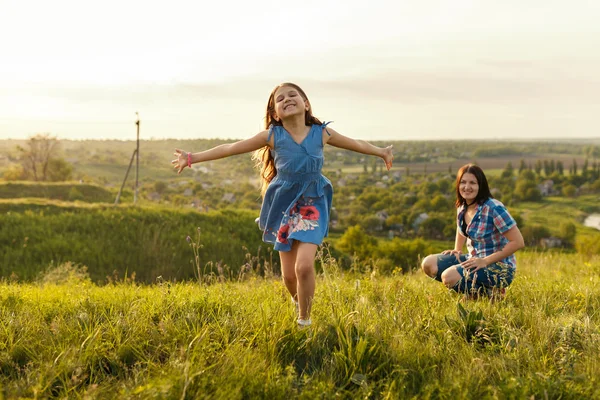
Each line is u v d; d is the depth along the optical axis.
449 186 148.88
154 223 24.48
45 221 23.64
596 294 4.86
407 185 159.75
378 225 115.12
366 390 2.72
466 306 4.30
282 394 2.68
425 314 3.89
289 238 3.71
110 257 21.59
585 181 195.00
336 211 120.75
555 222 131.38
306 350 3.28
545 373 2.87
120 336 3.41
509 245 4.68
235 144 3.83
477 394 2.67
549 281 5.80
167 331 3.49
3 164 91.12
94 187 53.75
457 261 5.05
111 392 2.78
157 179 165.25
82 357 3.07
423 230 108.44
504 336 3.36
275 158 3.95
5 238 21.64
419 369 2.98
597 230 119.38
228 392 2.65
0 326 3.61
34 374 2.90
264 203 4.06
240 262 22.75
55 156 91.19
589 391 2.67
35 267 19.98
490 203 4.77
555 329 3.54
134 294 4.89
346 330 3.37
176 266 21.95
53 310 4.21
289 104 3.79
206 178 164.50
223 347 3.24
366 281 5.28
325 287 5.03
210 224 25.61
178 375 2.74
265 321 3.48
